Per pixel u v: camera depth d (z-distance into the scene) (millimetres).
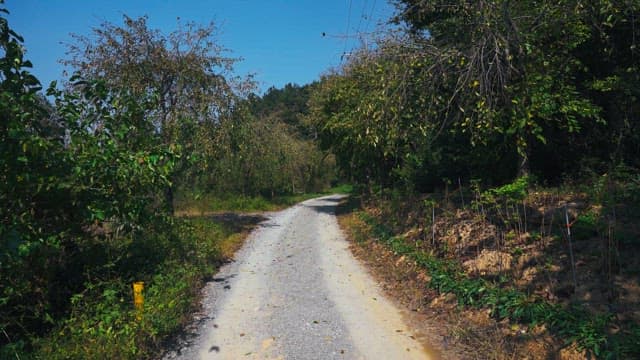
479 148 10602
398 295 7398
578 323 4727
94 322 5520
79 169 5680
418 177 14195
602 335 4410
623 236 6184
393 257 9641
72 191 5750
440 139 11930
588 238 6742
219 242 11836
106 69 13125
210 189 24562
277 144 29141
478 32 7875
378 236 12008
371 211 16750
